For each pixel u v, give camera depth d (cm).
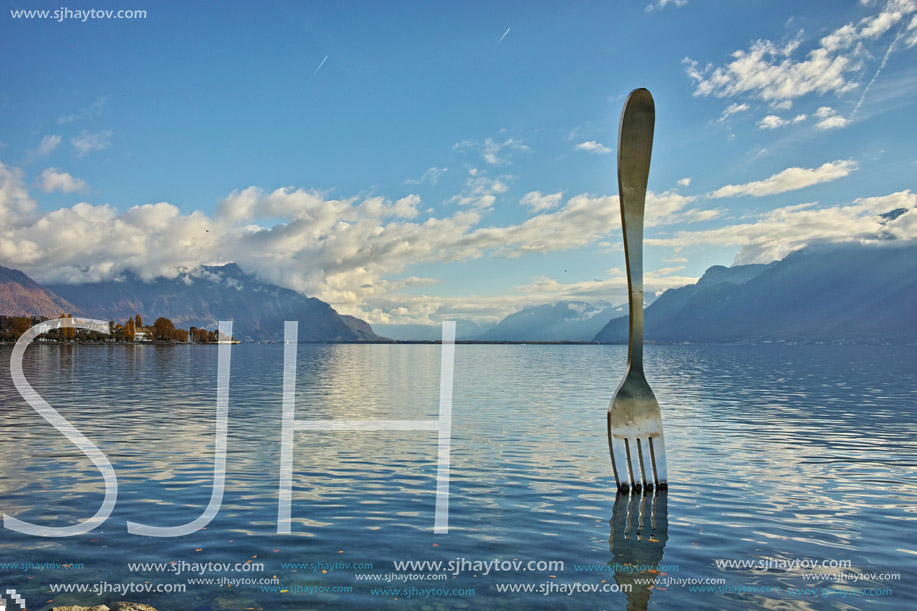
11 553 888
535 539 955
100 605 677
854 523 1045
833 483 1340
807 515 1091
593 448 1780
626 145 1205
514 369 7106
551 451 1731
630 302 1258
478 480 1365
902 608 713
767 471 1470
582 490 1272
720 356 12200
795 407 2881
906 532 995
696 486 1309
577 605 712
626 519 1062
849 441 1909
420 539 953
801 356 11625
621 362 9406
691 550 908
